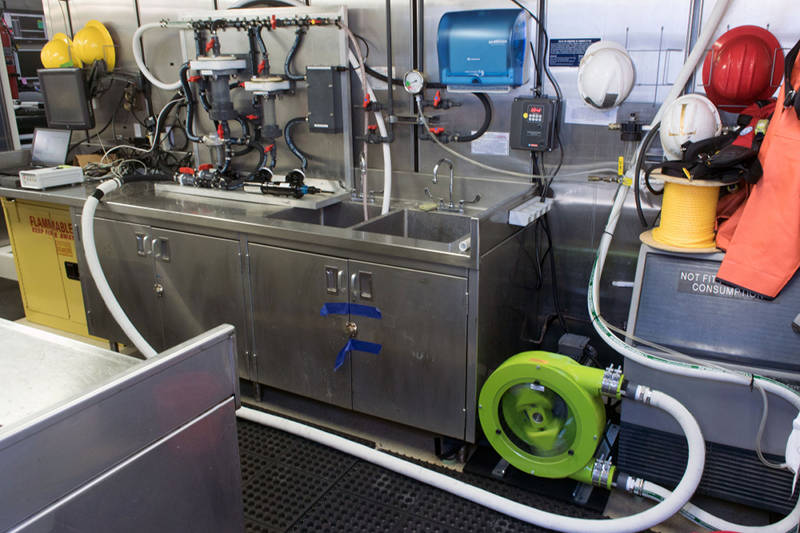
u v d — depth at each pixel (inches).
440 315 88.8
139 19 141.6
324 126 115.5
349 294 96.0
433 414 94.3
